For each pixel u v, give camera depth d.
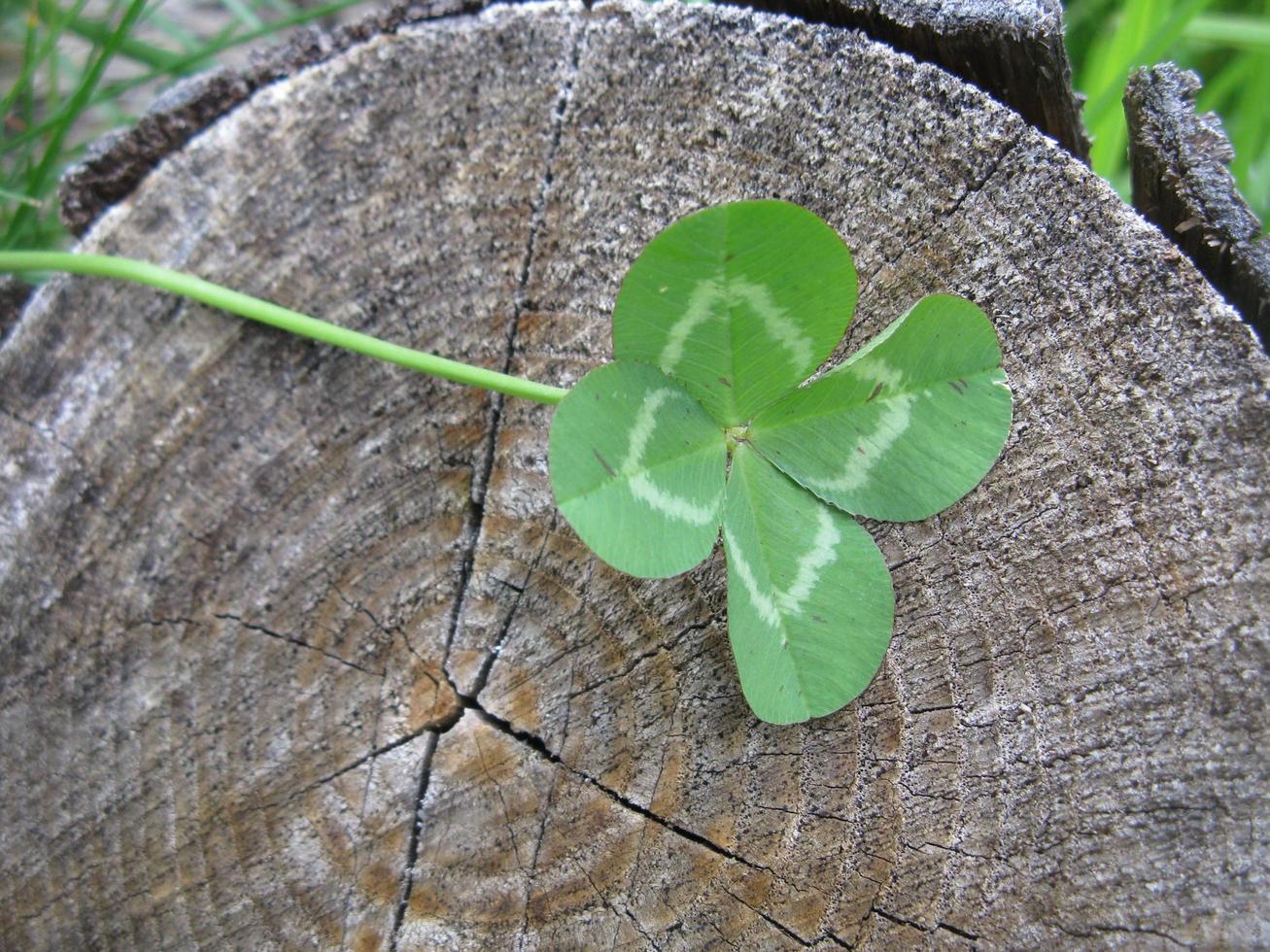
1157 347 0.15
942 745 0.16
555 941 0.16
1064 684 0.15
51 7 0.22
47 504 0.17
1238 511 0.15
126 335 0.17
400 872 0.17
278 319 0.16
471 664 0.17
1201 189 0.16
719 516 0.15
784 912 0.16
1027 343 0.15
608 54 0.16
